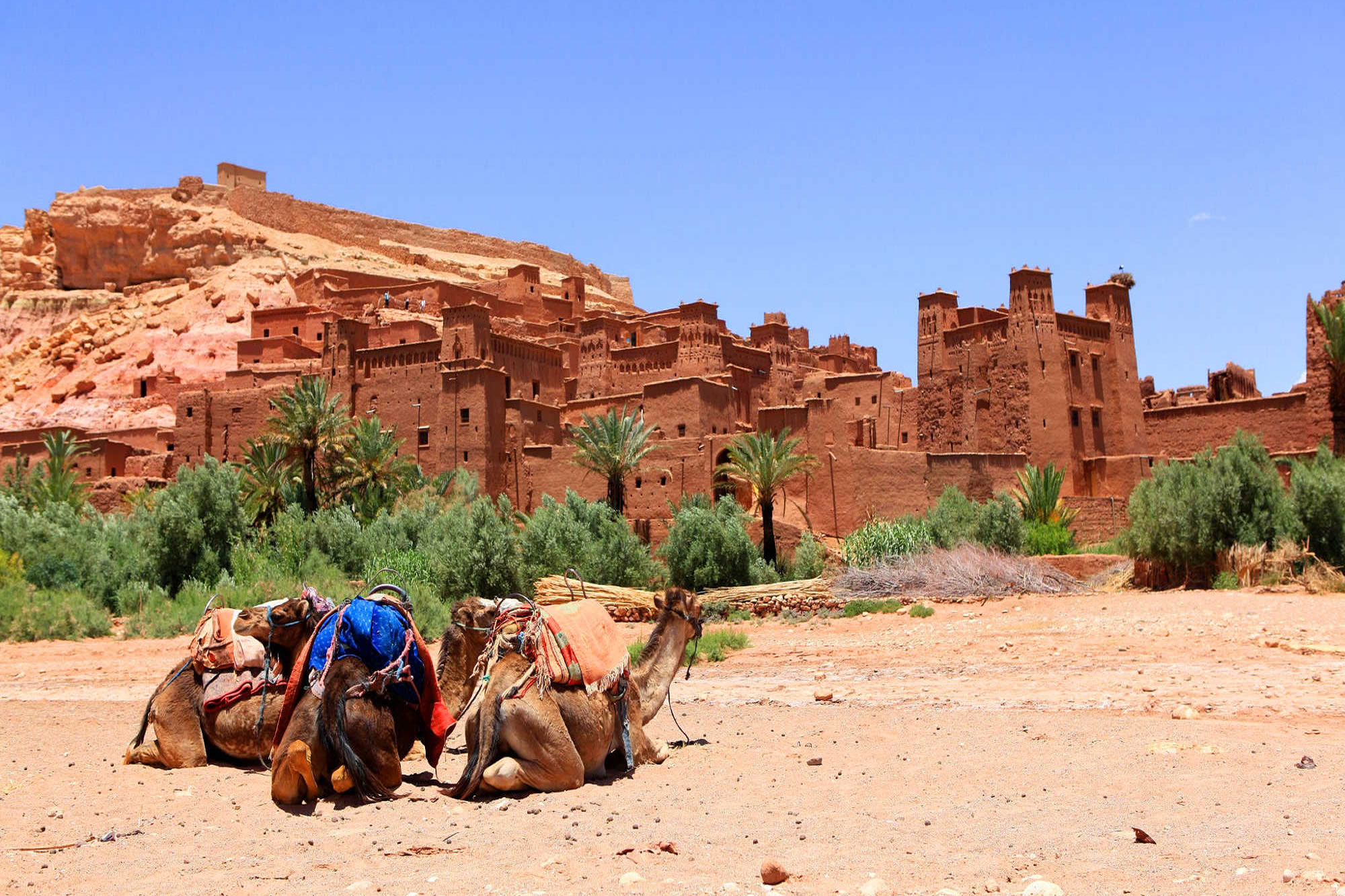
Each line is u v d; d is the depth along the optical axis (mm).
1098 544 43281
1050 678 13812
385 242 116812
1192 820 6297
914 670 15734
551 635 8078
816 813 6949
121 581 35281
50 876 6047
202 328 91688
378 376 55844
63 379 94375
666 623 9289
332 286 85812
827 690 13727
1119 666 14688
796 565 37719
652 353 62531
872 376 58656
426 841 6453
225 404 63688
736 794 7574
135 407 82562
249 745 9266
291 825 7074
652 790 7711
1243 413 47875
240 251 104750
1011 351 51125
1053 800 6992
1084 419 50688
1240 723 9719
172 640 26688
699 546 35875
